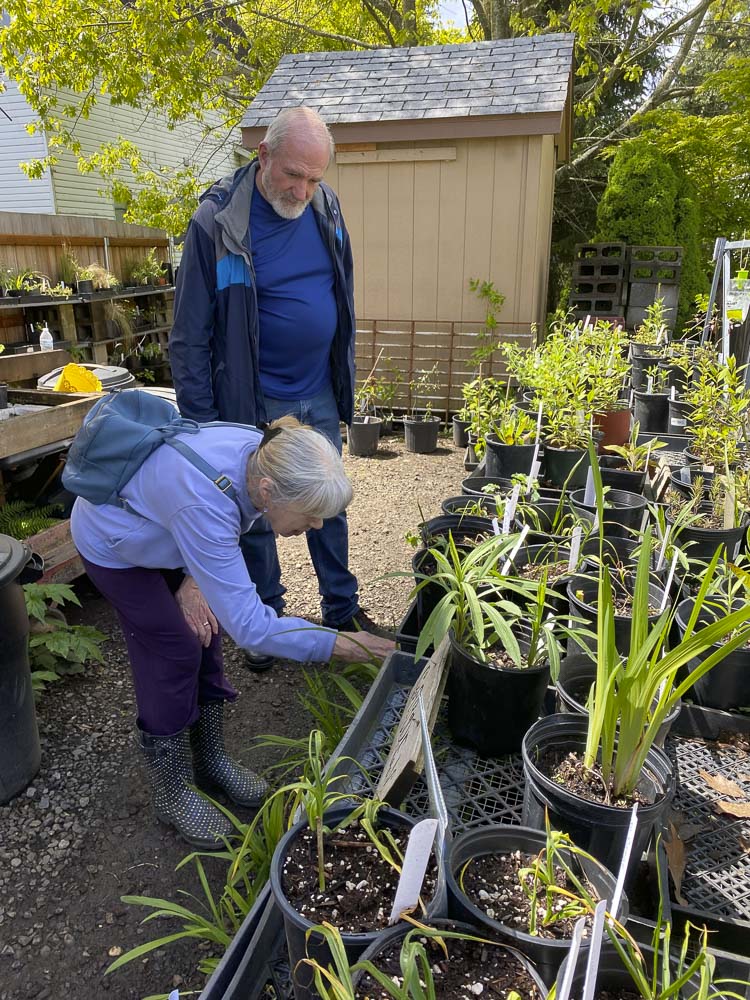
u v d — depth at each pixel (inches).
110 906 77.7
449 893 49.5
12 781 91.7
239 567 67.4
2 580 84.3
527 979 45.2
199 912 77.0
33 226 267.0
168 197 417.1
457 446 256.4
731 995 48.9
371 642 77.0
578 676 78.7
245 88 492.4
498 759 76.8
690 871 65.1
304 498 62.5
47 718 108.8
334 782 69.1
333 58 292.0
